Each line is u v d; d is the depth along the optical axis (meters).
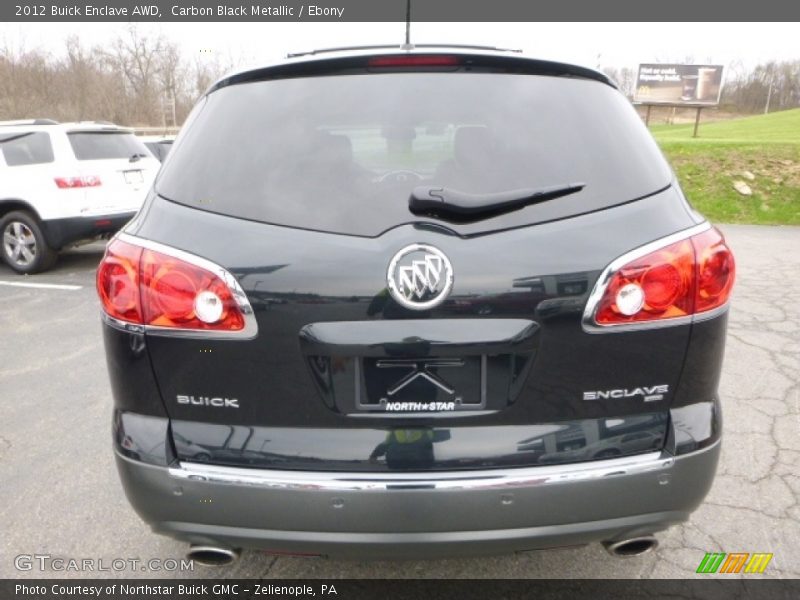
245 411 1.75
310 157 1.82
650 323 1.71
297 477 1.71
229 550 1.87
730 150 15.02
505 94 1.91
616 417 1.77
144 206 1.88
